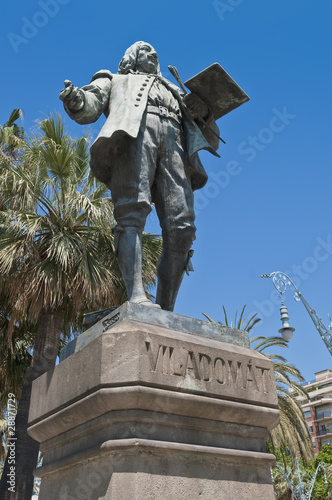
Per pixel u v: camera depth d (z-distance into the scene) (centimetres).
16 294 909
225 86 333
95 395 230
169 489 220
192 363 251
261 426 267
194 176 347
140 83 335
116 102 322
